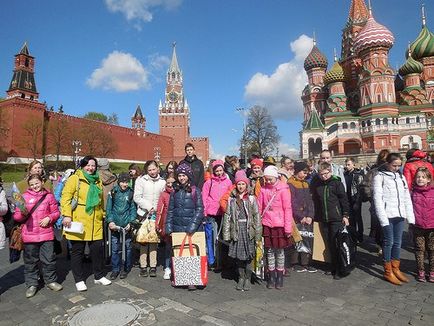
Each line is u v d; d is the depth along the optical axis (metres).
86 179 6.13
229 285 6.12
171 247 6.52
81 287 5.86
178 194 6.26
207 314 4.84
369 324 4.46
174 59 106.38
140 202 6.84
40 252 5.95
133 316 4.73
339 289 5.80
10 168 46.12
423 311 4.84
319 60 71.94
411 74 61.31
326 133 62.03
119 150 70.06
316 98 71.25
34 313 5.04
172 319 4.68
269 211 6.14
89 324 4.52
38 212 5.88
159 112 103.81
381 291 5.67
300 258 7.30
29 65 67.56
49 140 53.25
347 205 6.51
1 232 5.70
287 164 8.41
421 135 55.16
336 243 6.43
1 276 6.89
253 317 4.71
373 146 56.25
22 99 49.59
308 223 6.83
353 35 68.19
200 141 104.19
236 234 5.80
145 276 6.70
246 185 6.01
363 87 59.44
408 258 7.66
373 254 8.10
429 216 6.09
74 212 5.98
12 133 48.38
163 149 85.88
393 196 6.24
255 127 67.69
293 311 4.90
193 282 5.82
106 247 7.64
